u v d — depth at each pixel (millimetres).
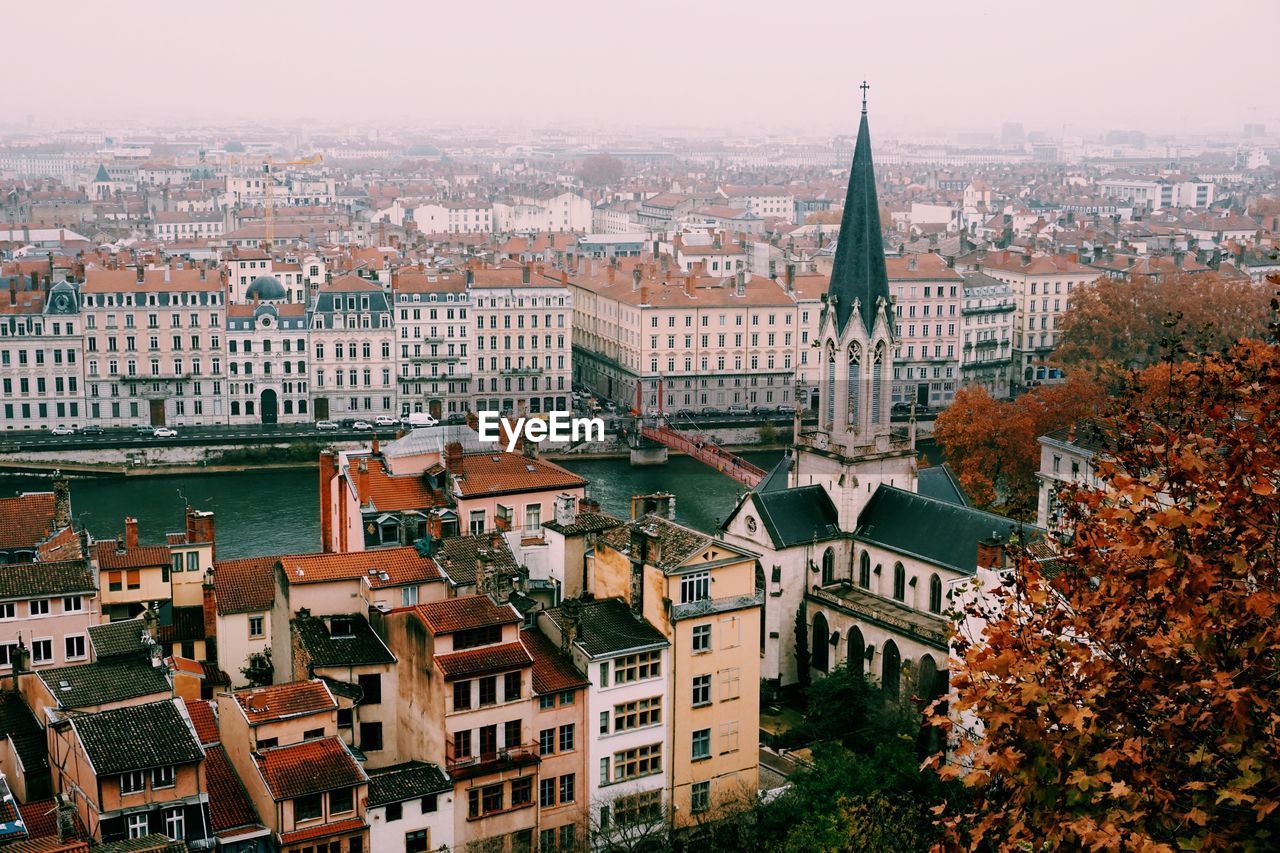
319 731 128750
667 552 152000
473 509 186125
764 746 180625
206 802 119188
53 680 135750
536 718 139875
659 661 148125
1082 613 68250
